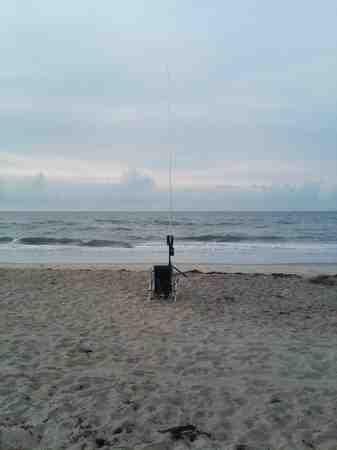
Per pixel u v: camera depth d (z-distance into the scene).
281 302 7.55
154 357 4.44
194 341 5.05
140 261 16.03
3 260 16.34
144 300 7.57
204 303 7.38
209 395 3.45
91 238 26.45
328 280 10.02
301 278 10.55
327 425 2.95
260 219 57.06
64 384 3.65
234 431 2.87
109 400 3.33
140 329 5.60
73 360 4.31
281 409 3.20
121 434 2.81
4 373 3.89
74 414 3.09
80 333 5.38
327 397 3.43
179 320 6.11
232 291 8.57
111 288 8.78
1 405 3.22
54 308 6.88
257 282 9.73
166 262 15.67
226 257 17.48
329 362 4.30
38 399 3.34
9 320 6.04
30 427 2.88
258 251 19.88
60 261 16.00
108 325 5.80
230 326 5.81
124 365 4.18
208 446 2.67
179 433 2.82
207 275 10.81
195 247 21.69
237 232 32.81
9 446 2.63
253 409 3.20
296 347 4.83
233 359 4.39
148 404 3.27
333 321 6.18
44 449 2.61
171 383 3.71
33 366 4.11
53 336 5.22
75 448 2.63
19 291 8.41
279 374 3.96
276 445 2.68
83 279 9.98
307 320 6.23
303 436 2.80
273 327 5.79
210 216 70.19
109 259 16.66
